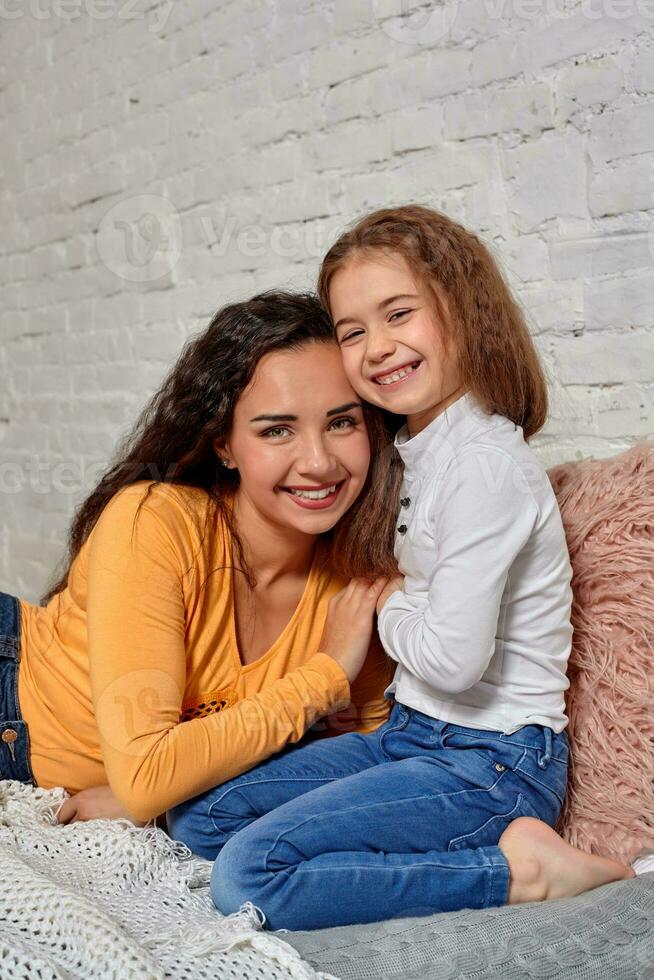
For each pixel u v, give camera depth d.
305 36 2.18
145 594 1.36
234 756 1.34
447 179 1.91
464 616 1.26
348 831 1.23
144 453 1.52
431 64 1.92
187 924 1.13
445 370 1.38
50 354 3.07
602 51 1.65
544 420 1.48
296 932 1.14
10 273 3.23
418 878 1.21
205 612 1.46
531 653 1.33
